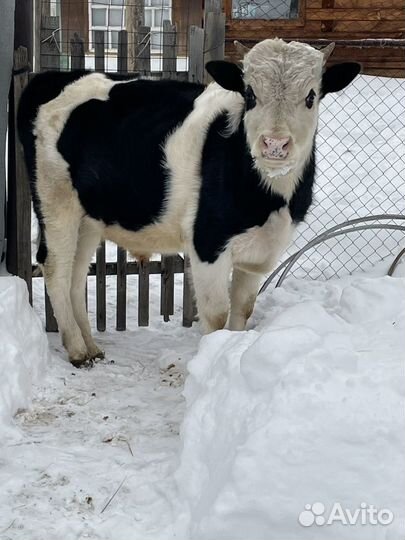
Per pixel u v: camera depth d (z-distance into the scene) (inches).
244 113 169.5
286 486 111.0
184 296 235.9
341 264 278.1
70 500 132.0
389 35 505.4
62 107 197.8
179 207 183.0
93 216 200.4
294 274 268.2
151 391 184.4
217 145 174.6
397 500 106.8
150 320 244.1
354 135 428.8
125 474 139.8
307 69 159.9
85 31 567.8
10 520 126.0
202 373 145.3
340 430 114.0
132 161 187.9
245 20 505.4
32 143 201.0
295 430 115.2
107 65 459.5
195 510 122.9
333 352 124.6
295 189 174.6
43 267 203.6
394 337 143.3
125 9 509.4
